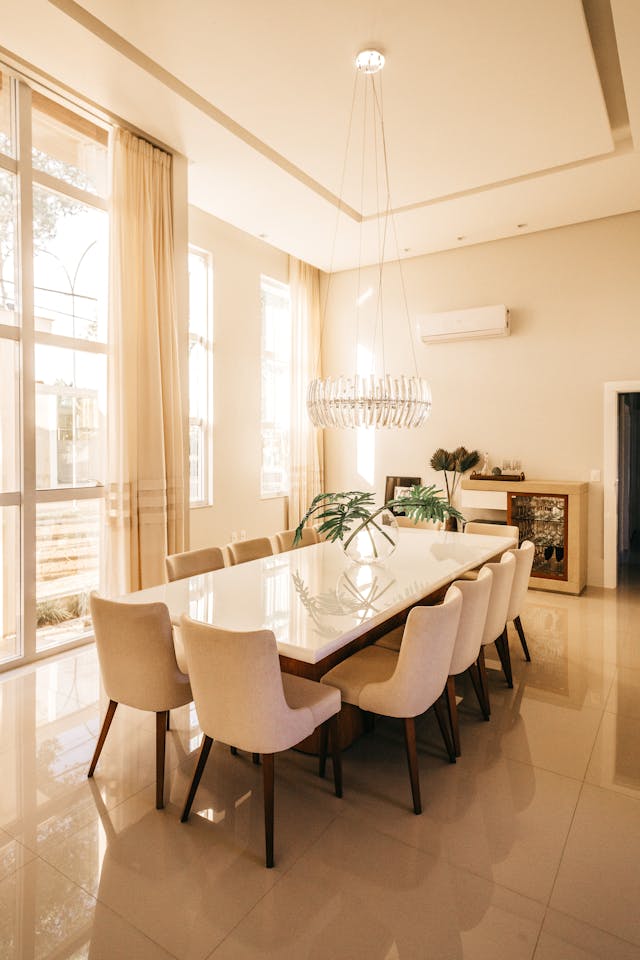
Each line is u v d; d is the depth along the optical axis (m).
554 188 4.91
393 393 3.51
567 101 3.67
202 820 2.18
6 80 3.58
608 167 4.52
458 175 4.71
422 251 6.52
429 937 1.65
